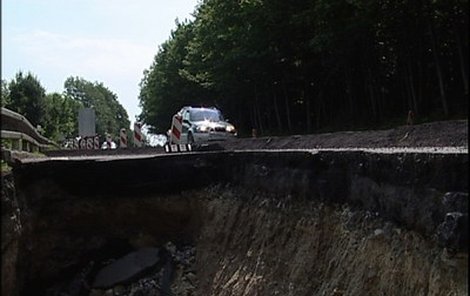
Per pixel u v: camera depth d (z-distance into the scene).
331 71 26.12
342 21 21.78
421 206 6.36
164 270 12.99
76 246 13.27
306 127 31.56
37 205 12.24
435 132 14.00
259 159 12.00
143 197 13.75
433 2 18.23
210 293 11.56
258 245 10.85
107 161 13.31
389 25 21.36
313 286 8.56
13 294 9.92
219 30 31.23
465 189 5.65
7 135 11.01
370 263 7.32
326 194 9.12
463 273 5.36
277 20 26.38
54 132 64.06
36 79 64.06
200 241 13.35
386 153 7.32
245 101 37.09
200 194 13.92
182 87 50.41
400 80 25.88
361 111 27.48
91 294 12.65
